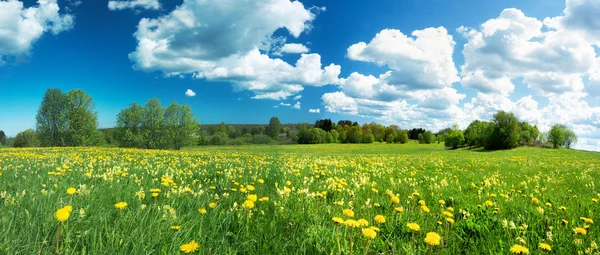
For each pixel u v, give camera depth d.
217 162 13.44
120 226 3.54
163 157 17.41
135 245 2.90
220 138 111.62
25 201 4.27
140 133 68.38
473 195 6.83
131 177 7.40
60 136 59.38
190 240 3.26
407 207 5.38
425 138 138.38
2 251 2.65
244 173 9.53
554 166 17.58
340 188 6.51
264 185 7.25
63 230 3.21
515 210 5.19
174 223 3.71
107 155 17.73
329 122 160.38
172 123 69.69
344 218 4.34
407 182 8.34
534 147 82.50
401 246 3.51
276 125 140.12
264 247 3.21
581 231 3.71
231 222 3.98
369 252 3.31
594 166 18.38
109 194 5.29
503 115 80.50
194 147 97.25
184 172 9.38
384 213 4.89
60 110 59.75
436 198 6.18
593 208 5.48
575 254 3.50
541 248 3.50
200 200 5.15
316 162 14.40
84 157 15.01
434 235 3.14
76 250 2.92
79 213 3.72
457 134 99.75
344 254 3.20
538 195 7.03
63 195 4.72
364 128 161.62
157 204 4.52
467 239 3.91
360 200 5.77
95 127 63.50
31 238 3.00
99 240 2.96
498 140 79.88
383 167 13.26
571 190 7.79
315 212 4.67
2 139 111.94
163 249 2.95
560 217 4.76
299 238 3.60
